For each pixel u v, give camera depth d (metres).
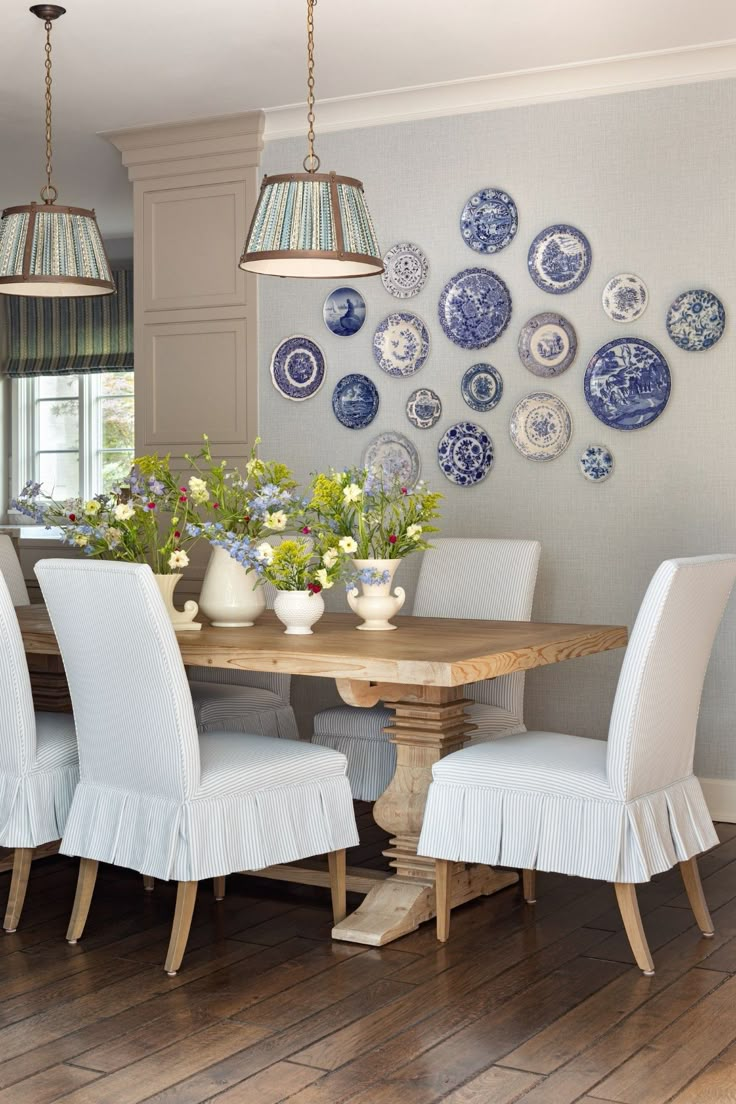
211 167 5.39
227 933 3.27
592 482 4.75
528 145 4.81
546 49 4.45
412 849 3.36
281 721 4.20
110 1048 2.54
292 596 3.45
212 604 3.66
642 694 2.85
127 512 3.50
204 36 4.28
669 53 4.45
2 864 3.81
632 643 2.87
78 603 2.98
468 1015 2.70
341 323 5.22
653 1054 2.51
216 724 3.97
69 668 3.11
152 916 3.42
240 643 3.27
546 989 2.85
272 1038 2.59
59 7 3.99
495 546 4.15
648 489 4.65
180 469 5.57
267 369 5.38
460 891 3.46
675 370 4.59
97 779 3.14
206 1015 2.71
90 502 3.59
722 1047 2.54
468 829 3.05
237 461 5.45
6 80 4.74
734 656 4.51
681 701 3.04
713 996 2.81
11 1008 2.75
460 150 4.94
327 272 3.62
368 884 3.41
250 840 3.00
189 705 2.90
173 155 5.45
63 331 8.00
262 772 3.04
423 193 5.02
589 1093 2.34
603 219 4.69
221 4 3.99
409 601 5.15
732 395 4.50
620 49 4.45
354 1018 2.69
